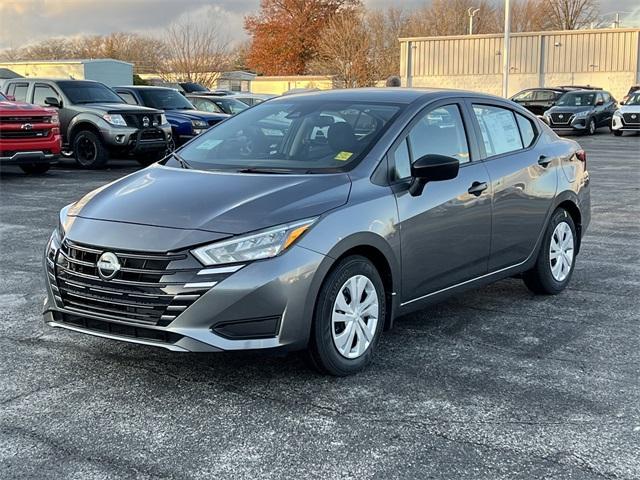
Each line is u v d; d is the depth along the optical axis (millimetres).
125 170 15562
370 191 4445
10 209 10234
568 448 3514
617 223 9562
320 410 3928
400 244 4547
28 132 13273
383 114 4953
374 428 3721
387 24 60188
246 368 4512
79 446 3527
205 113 18203
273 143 5027
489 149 5461
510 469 3318
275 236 3957
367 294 4422
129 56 64938
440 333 5207
